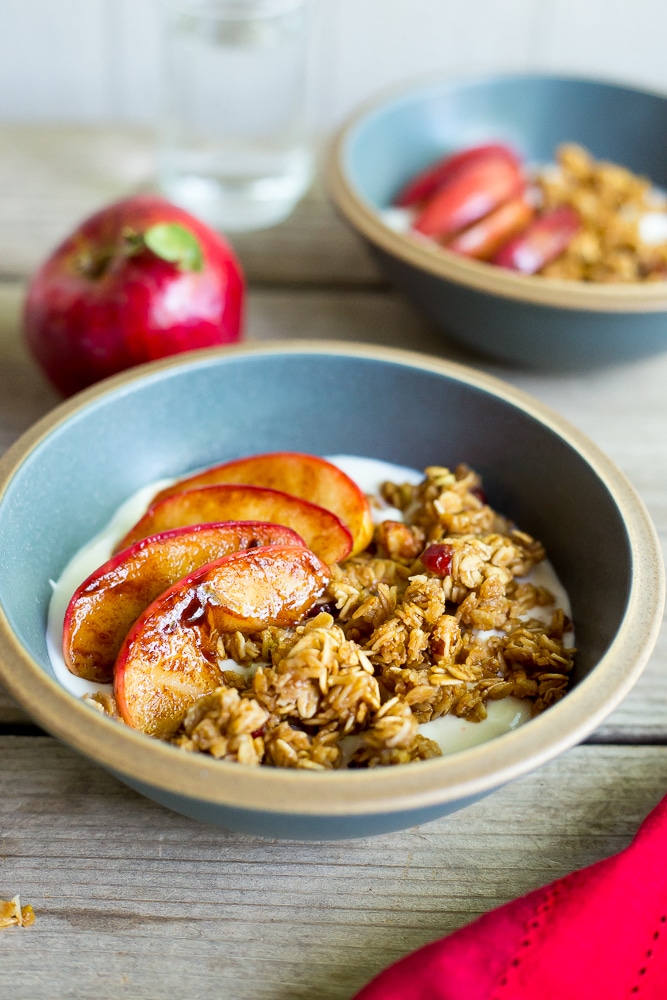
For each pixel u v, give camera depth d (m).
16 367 0.56
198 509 0.45
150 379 0.47
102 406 0.46
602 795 0.43
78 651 0.42
